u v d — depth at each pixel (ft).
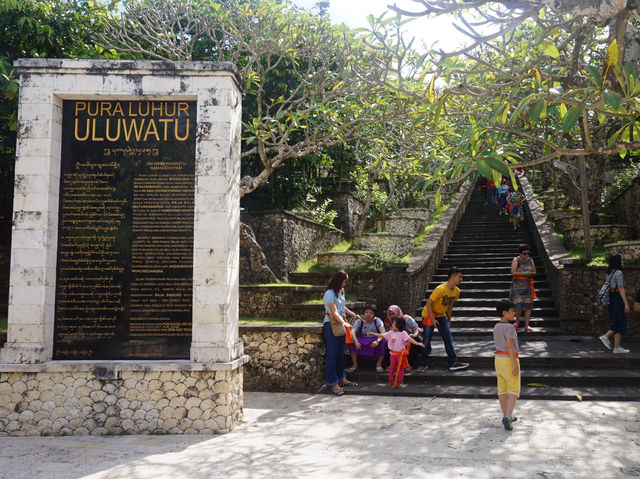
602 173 44.91
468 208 65.62
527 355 25.04
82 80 17.98
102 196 18.26
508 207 53.98
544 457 13.61
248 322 26.32
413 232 55.67
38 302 17.21
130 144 18.44
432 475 12.39
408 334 24.57
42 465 13.57
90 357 17.66
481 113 18.70
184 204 18.19
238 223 19.33
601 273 31.94
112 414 17.03
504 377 16.58
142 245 18.10
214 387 17.02
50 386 17.13
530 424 16.89
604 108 14.05
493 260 45.65
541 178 73.67
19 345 17.08
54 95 17.99
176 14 35.68
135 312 17.83
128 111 18.54
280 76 44.29
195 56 43.55
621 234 40.86
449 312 25.63
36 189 17.48
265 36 34.12
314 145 32.86
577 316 31.45
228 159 17.72
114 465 13.52
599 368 24.18
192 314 17.52
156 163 18.34
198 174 17.66
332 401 21.26
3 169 37.11
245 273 35.53
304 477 12.40
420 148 33.73
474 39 14.52
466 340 30.42
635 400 20.10
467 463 13.24
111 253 18.07
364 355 25.05
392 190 58.23
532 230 49.34
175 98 18.29
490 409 19.19
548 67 18.72
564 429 16.20
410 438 15.61
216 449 14.89
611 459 13.38
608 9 11.18
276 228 40.40
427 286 40.60
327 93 34.12
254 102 45.09
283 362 23.94
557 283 34.76
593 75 10.88
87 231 18.13
